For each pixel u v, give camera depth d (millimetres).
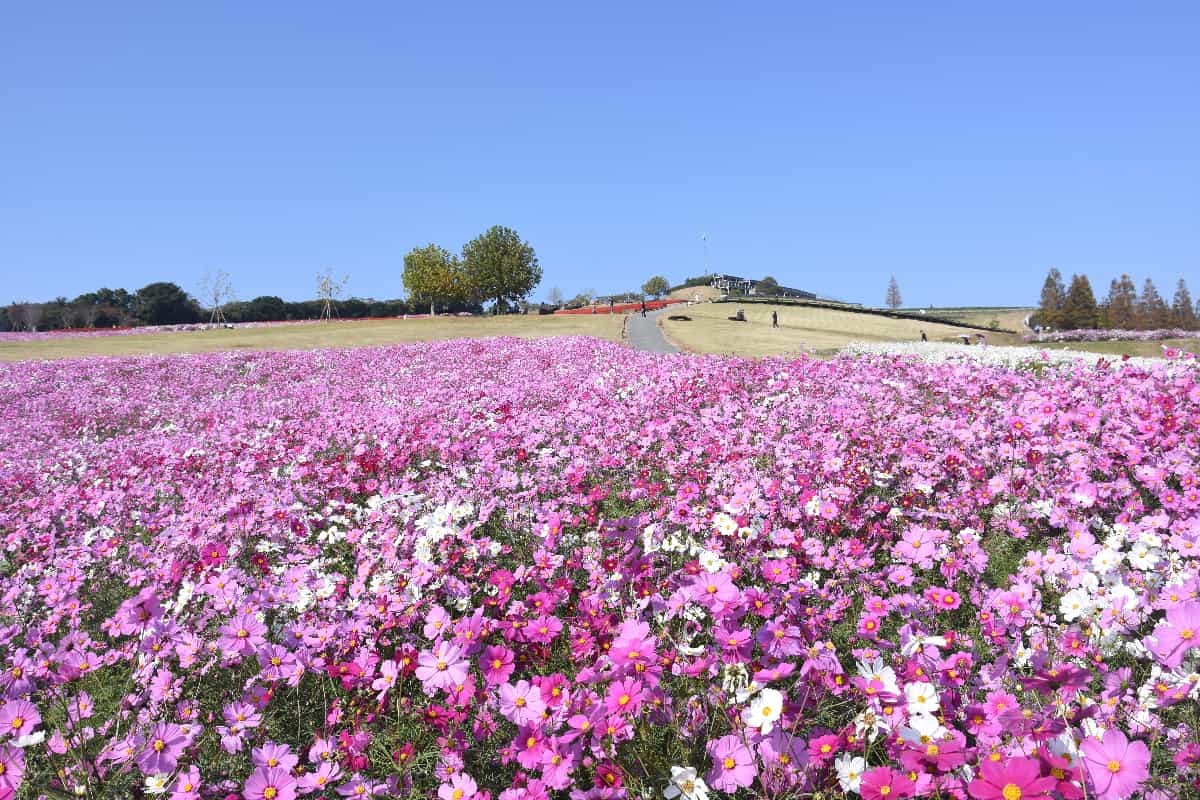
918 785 2143
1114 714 2750
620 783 2492
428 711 3131
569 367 22203
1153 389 9016
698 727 2703
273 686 3578
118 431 17984
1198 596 3271
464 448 8875
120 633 4062
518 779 2736
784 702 2709
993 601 3662
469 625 3402
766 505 5172
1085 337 71188
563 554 5027
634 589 3852
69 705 3678
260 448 10977
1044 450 6422
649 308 88625
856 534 5395
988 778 1967
